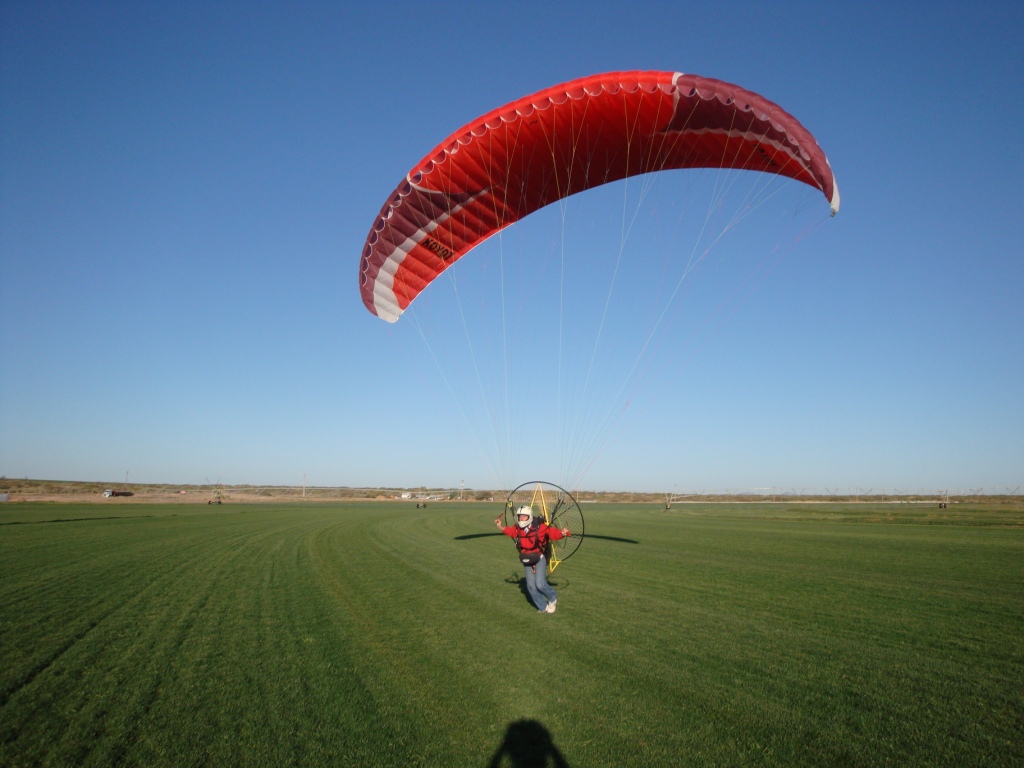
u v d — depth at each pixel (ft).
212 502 247.70
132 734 17.72
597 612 33.60
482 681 22.12
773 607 35.04
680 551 65.00
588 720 18.70
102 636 28.30
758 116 32.53
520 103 37.58
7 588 39.91
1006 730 18.16
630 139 39.19
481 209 46.11
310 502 271.69
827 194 31.24
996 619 32.17
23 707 19.69
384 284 49.11
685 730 17.98
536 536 33.71
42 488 367.25
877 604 35.99
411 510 177.06
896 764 16.03
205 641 27.48
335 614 33.04
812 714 19.22
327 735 17.65
